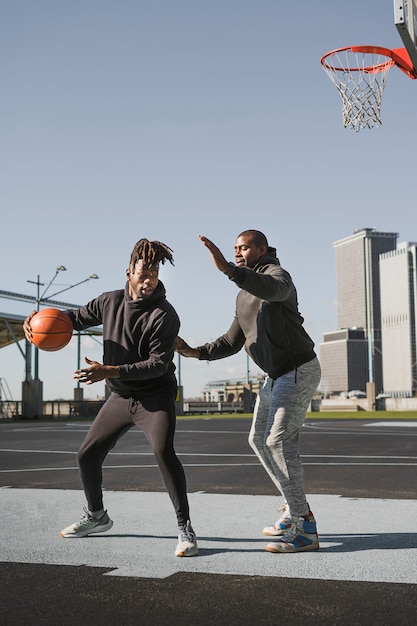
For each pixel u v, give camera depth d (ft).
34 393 124.98
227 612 9.89
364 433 59.11
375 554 13.48
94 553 13.64
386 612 9.84
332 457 36.22
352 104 41.73
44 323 14.78
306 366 14.47
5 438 56.75
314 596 10.66
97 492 15.23
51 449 44.11
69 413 135.33
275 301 13.83
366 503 20.18
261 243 14.82
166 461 13.82
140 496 21.89
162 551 13.80
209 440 51.65
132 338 14.33
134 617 9.68
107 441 14.88
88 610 10.00
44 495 22.21
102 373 13.43
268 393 14.98
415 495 22.11
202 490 23.73
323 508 19.26
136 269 14.05
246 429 68.90
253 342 14.69
